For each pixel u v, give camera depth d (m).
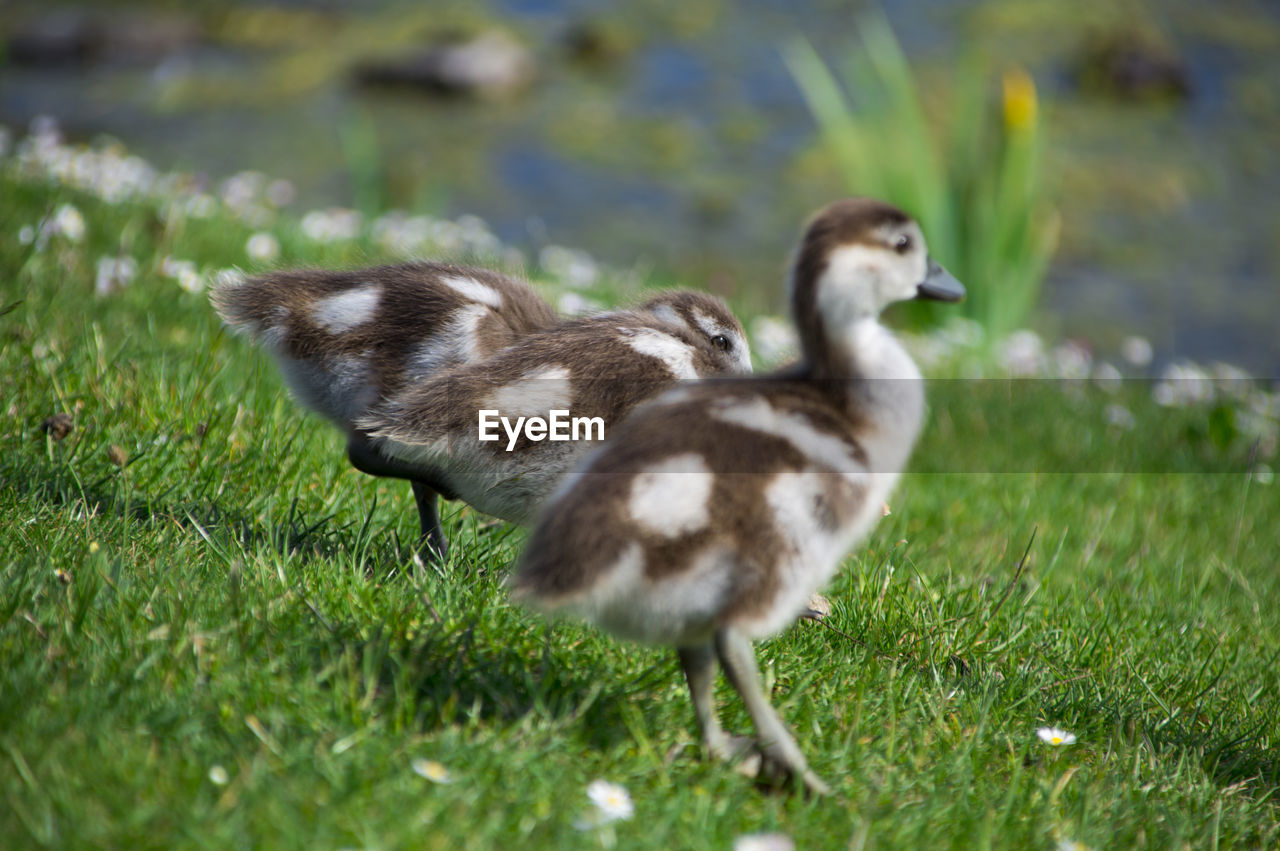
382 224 15.86
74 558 6.02
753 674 5.13
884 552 8.48
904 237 5.62
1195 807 5.90
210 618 5.60
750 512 4.98
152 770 4.54
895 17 36.56
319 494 7.63
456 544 7.08
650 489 4.94
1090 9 37.09
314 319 7.01
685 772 5.19
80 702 4.82
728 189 27.53
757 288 22.92
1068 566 9.52
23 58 32.19
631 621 5.01
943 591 7.70
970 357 15.64
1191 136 29.92
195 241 11.99
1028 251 17.27
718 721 5.76
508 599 6.25
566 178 27.64
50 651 5.10
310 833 4.34
